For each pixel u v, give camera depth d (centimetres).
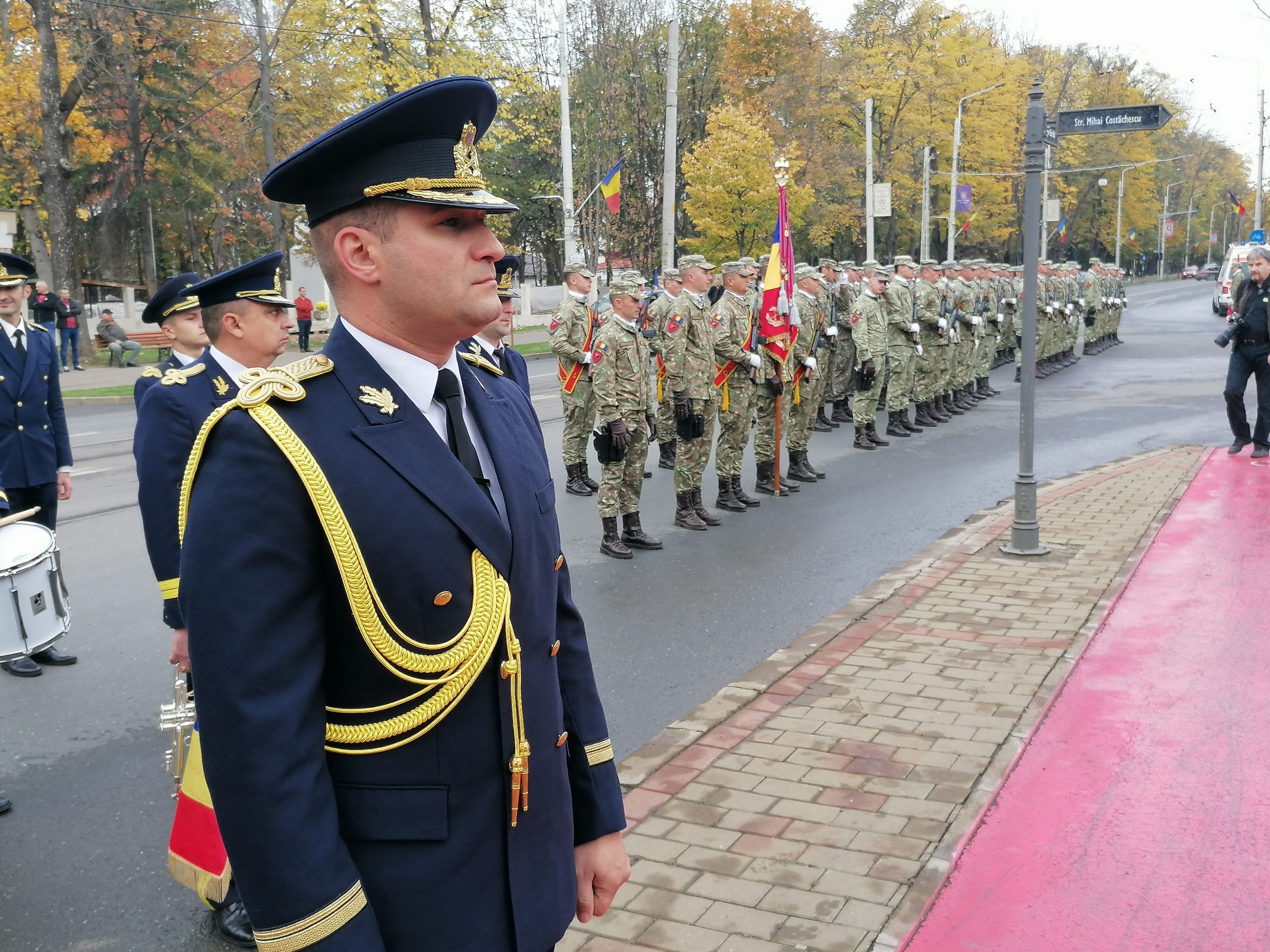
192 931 350
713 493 1032
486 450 181
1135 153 6431
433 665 161
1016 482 727
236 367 407
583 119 3603
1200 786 400
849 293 1445
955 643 559
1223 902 328
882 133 4159
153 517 369
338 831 155
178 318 466
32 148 2822
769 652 582
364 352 169
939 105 4209
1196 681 497
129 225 3556
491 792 169
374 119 157
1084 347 2291
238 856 149
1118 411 1495
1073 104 5606
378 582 158
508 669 168
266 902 147
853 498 987
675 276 1129
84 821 425
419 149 163
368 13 2661
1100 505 868
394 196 162
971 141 4384
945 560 723
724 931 317
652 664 569
